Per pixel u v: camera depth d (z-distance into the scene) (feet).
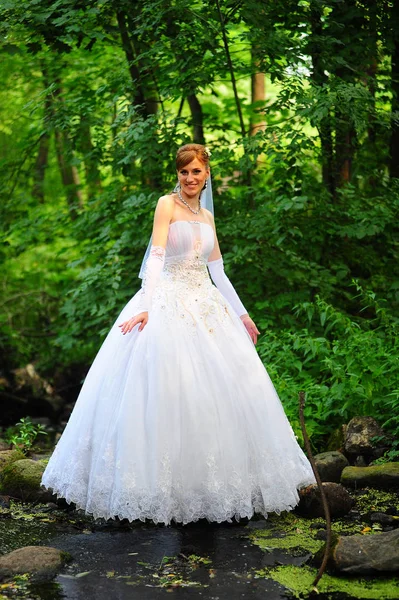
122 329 11.95
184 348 12.13
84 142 23.63
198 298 12.77
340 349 17.19
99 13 20.03
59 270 31.89
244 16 19.65
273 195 20.80
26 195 27.07
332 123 20.21
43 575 10.07
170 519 11.60
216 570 10.28
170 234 12.91
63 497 12.94
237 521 12.23
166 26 20.84
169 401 11.76
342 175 23.02
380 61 22.74
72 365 31.78
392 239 21.76
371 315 21.62
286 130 19.86
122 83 22.56
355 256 21.90
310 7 20.18
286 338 19.11
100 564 10.52
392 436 15.65
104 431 12.07
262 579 9.97
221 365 12.18
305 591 9.58
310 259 21.57
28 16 19.93
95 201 23.81
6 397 27.91
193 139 23.50
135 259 22.70
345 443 15.67
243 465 11.88
